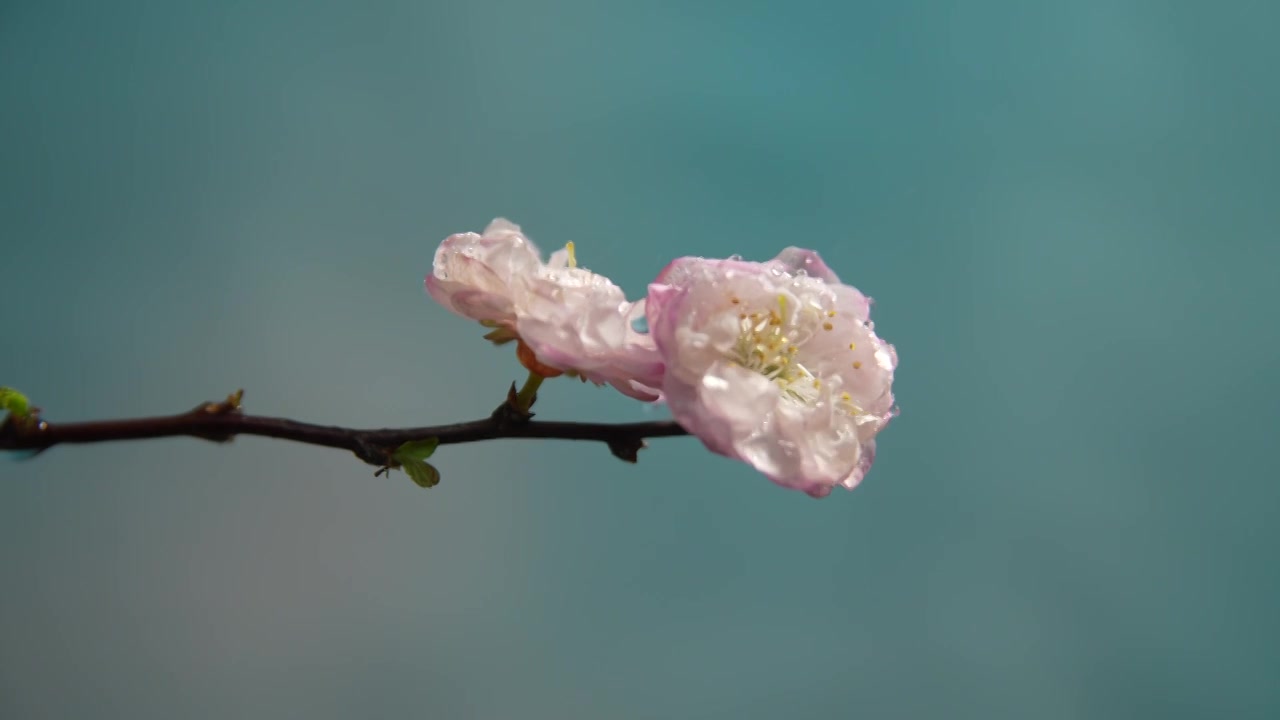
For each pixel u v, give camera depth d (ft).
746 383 1.36
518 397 1.40
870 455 1.41
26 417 1.34
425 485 1.39
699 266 1.39
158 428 1.36
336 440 1.38
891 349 1.42
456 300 1.40
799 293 1.40
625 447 1.41
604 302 1.37
